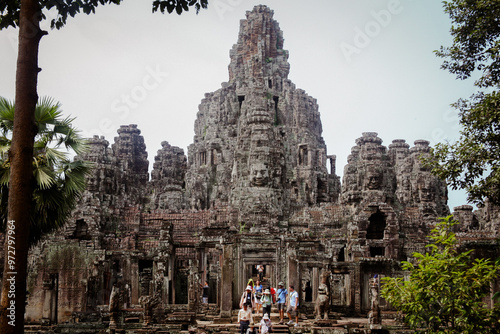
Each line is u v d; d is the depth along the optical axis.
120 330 44.00
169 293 59.56
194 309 49.81
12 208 24.30
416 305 29.59
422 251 61.44
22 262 24.20
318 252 54.53
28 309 55.38
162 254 57.47
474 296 29.45
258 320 45.31
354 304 55.09
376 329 42.25
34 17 25.47
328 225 70.38
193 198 95.12
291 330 43.22
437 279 29.33
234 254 51.44
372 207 61.19
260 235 52.09
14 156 24.58
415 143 89.31
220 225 66.88
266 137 65.81
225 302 48.06
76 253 57.69
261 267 64.31
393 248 59.75
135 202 92.19
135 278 60.84
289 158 98.06
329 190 102.88
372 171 66.56
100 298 57.94
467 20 37.59
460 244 49.38
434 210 81.31
